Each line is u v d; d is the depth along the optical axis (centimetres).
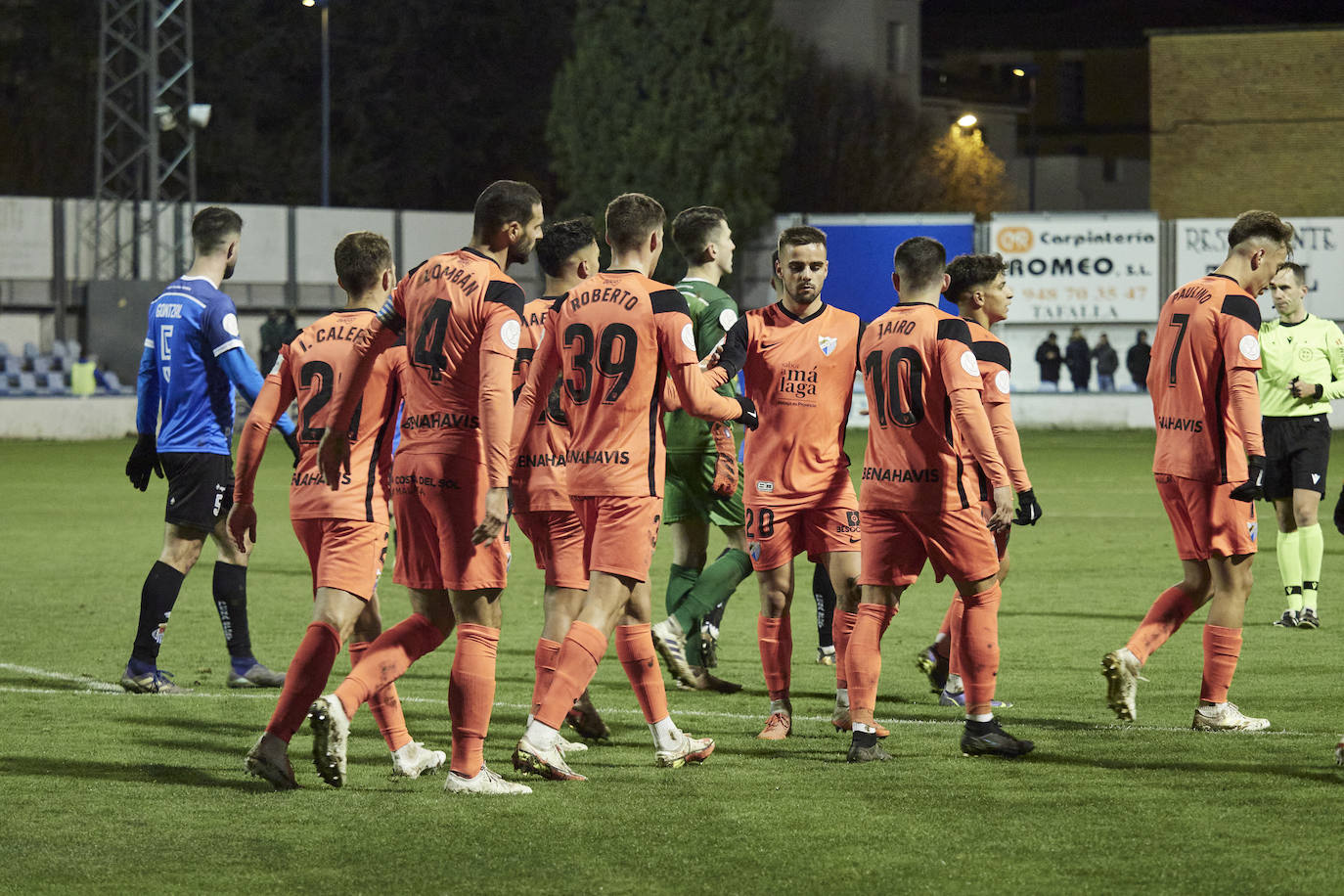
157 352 1964
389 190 12688
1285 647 2305
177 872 1173
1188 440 1694
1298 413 2527
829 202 12506
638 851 1221
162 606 1964
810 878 1152
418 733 1712
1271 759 1548
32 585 3042
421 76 12850
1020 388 9162
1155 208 13412
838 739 1678
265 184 12219
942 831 1277
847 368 1709
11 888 1134
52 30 12219
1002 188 13225
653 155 10481
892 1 13588
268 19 12494
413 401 1395
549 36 13138
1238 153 13225
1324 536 3909
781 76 10631
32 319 9338
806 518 1711
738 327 1694
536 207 1402
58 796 1402
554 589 1599
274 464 6812
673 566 2070
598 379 1454
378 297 1541
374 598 1551
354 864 1190
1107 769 1508
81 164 12062
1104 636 2416
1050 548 3688
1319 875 1152
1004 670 2123
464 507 1382
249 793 1413
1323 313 8938
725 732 1728
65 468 6272
